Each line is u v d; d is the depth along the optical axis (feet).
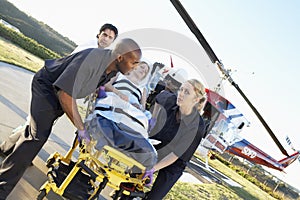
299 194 70.59
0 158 9.41
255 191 43.75
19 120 13.62
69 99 6.79
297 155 38.17
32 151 7.30
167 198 15.31
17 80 21.31
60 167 8.55
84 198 7.51
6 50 34.24
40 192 7.90
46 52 52.29
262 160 36.55
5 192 7.38
